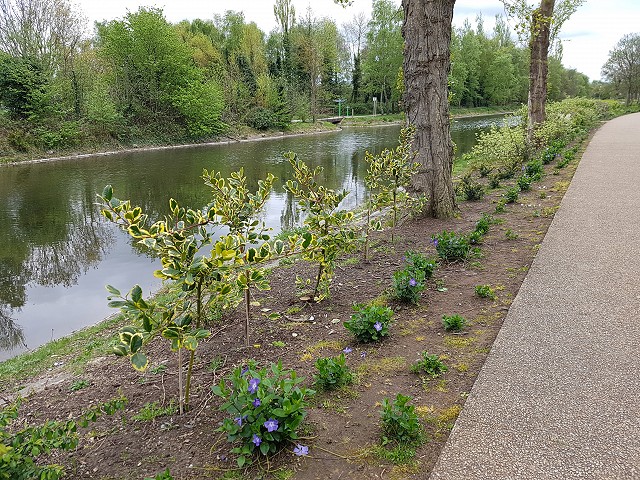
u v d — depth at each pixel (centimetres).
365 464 233
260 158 2347
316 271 566
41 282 788
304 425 262
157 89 3284
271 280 548
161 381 338
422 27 698
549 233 601
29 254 942
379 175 633
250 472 234
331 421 266
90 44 3294
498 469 219
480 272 487
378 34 5516
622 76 4875
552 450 229
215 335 399
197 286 302
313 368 327
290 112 4219
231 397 260
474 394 278
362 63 6025
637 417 249
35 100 2486
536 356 314
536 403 265
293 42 5284
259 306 459
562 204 761
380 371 316
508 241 590
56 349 512
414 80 720
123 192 1522
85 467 251
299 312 436
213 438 263
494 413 259
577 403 263
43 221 1195
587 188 881
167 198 1423
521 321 365
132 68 3206
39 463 258
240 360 352
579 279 444
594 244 549
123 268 848
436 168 731
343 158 2269
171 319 280
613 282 434
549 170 1168
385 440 244
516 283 448
